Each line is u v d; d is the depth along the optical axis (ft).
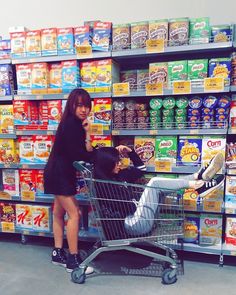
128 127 8.84
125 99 9.27
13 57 9.48
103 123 8.93
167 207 7.84
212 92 8.02
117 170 8.06
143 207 7.41
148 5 10.02
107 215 7.50
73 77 9.00
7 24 11.39
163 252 9.37
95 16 10.55
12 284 7.70
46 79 9.28
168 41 8.46
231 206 8.28
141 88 9.34
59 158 8.07
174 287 7.47
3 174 10.09
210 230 8.59
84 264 7.68
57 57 9.07
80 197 9.28
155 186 7.52
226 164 8.34
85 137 8.13
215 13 9.49
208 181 7.60
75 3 10.69
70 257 8.28
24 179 9.83
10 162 9.83
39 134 9.37
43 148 9.52
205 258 9.10
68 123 7.82
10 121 9.71
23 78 9.45
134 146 9.02
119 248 7.58
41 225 9.83
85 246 9.99
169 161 8.59
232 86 7.90
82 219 9.75
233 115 8.17
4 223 10.17
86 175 7.47
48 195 9.68
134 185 7.36
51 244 10.30
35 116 9.91
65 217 9.60
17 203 10.19
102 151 7.77
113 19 10.39
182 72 8.44
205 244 8.65
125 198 7.48
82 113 7.91
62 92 9.11
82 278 7.66
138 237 7.57
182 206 7.81
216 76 8.16
